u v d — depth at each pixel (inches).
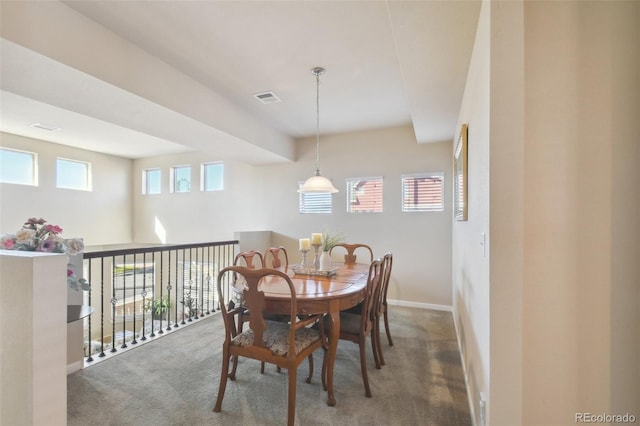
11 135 193.3
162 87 105.2
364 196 188.9
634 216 52.4
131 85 94.6
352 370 102.3
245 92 131.2
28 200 202.4
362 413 79.7
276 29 88.2
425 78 95.9
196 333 133.3
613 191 53.1
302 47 97.3
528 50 56.1
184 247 146.9
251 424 75.0
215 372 99.5
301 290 90.4
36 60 75.9
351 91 130.6
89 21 83.4
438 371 101.3
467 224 91.8
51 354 60.5
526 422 56.5
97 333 243.9
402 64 88.0
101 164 247.6
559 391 55.2
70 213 226.1
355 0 76.6
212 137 144.6
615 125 53.0
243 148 167.9
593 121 53.7
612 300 53.1
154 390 89.0
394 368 103.5
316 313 83.7
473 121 79.6
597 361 53.7
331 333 84.0
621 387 53.0
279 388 90.7
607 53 53.3
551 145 55.1
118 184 259.6
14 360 59.6
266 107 148.8
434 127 145.2
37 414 58.5
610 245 53.1
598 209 53.6
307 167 203.2
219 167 240.2
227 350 81.0
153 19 84.0
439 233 172.1
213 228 237.3
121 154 252.7
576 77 54.4
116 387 90.5
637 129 52.3
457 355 113.2
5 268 60.4
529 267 56.0
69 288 94.7
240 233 184.1
